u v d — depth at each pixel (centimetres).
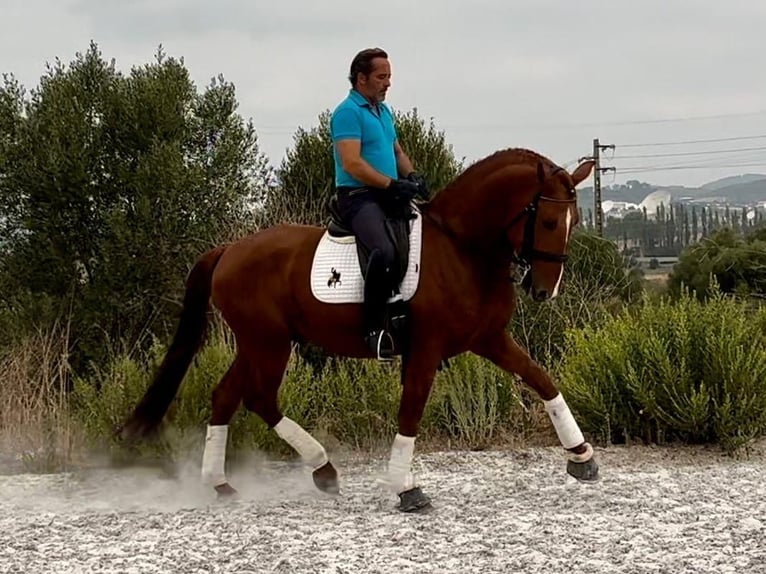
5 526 648
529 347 1114
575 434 687
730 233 1680
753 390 846
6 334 1148
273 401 719
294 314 697
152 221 1212
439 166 1308
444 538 591
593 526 609
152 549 586
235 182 1283
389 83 673
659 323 919
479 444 909
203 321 746
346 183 672
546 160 632
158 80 1268
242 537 606
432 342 651
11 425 923
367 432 905
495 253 645
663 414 859
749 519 618
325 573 530
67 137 1220
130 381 863
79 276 1237
